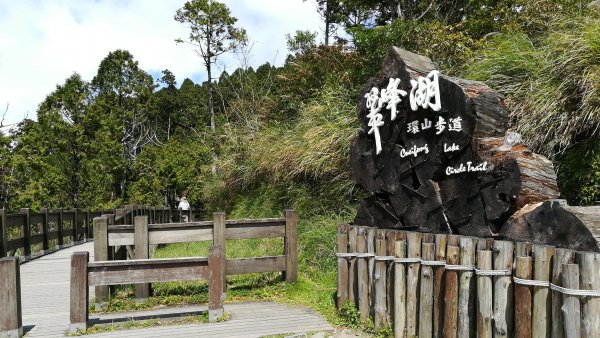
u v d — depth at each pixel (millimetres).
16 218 9688
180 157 23641
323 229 8094
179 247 10414
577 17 7035
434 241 4273
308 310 5707
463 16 12898
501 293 3598
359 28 11547
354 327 4961
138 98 28438
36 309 5992
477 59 8125
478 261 3748
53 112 22844
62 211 12555
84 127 23734
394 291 4551
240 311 5676
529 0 9023
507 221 4121
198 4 23047
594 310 3012
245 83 17688
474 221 4395
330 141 8852
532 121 6301
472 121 4438
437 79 4742
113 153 22734
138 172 24281
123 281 5066
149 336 4758
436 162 4754
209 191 14547
